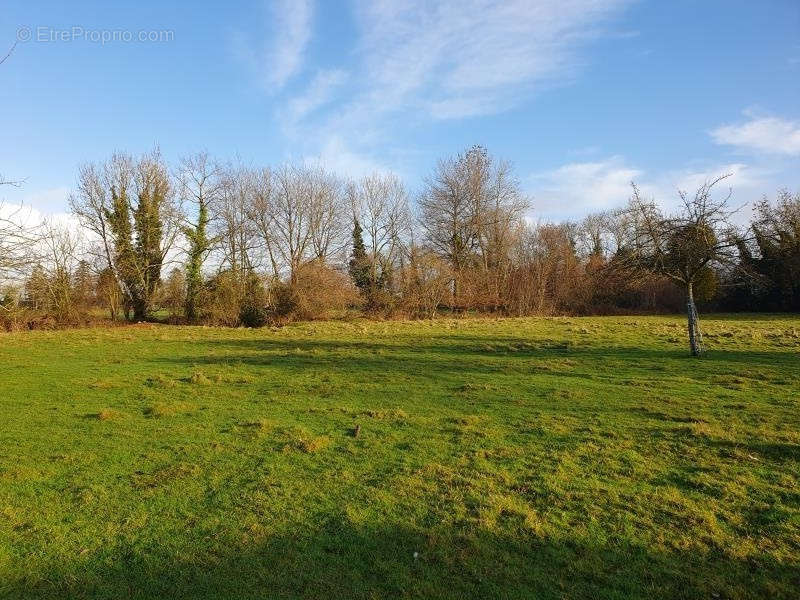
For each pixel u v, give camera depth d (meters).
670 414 10.23
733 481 6.94
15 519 6.08
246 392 13.04
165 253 43.50
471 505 6.32
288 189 48.41
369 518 6.02
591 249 66.25
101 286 41.91
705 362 16.09
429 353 19.66
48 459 8.03
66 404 11.74
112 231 42.25
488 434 9.12
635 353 18.33
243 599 4.56
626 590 4.67
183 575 4.93
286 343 23.95
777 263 39.75
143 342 24.75
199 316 40.91
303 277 41.62
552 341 22.30
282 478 7.23
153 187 43.41
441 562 5.12
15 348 22.67
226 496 6.66
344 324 35.66
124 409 11.27
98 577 4.91
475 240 53.03
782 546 5.36
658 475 7.20
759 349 18.72
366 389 13.24
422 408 11.16
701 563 5.07
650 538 5.54
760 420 9.70
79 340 25.66
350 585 4.76
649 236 16.86
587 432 9.19
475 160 52.91
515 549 5.35
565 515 6.06
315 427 9.73
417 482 7.03
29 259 12.89
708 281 40.72
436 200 53.62
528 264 49.12
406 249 50.62
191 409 11.21
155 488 6.92
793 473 7.16
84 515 6.18
